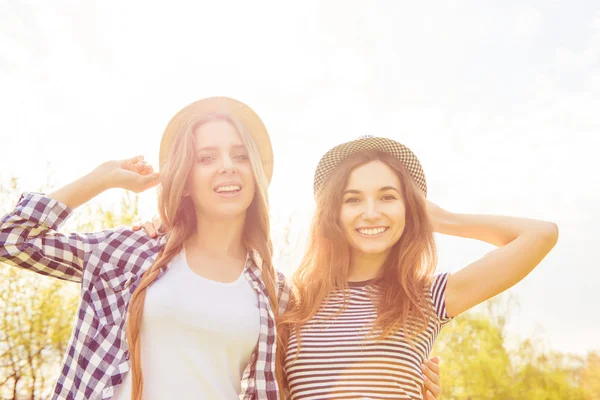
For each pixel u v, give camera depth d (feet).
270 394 8.64
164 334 8.18
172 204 8.89
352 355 9.18
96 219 41.91
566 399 69.51
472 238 10.98
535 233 10.06
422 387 9.56
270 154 10.44
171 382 7.98
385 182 10.19
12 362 41.42
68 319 43.21
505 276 9.78
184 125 9.44
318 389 9.04
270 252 9.82
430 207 11.44
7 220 7.96
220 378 8.38
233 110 10.05
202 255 9.23
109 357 7.77
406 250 10.18
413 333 9.46
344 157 10.85
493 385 67.92
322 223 10.46
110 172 8.89
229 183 9.01
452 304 9.85
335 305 9.98
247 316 8.68
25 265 8.10
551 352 72.64
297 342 9.55
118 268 8.44
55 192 8.46
